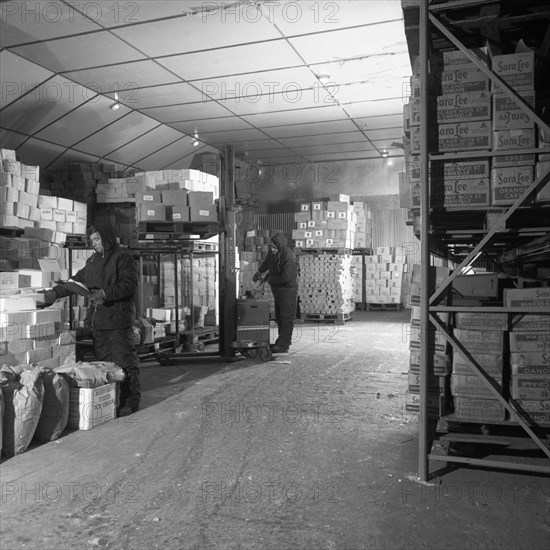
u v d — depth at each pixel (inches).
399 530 113.0
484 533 111.7
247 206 350.3
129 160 505.4
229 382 255.8
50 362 193.6
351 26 285.7
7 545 107.4
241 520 117.6
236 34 293.6
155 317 337.4
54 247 294.5
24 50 303.3
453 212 148.1
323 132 512.4
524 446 137.9
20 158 409.4
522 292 138.5
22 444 156.9
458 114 137.8
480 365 143.8
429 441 143.6
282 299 333.7
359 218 599.8
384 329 459.5
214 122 472.4
